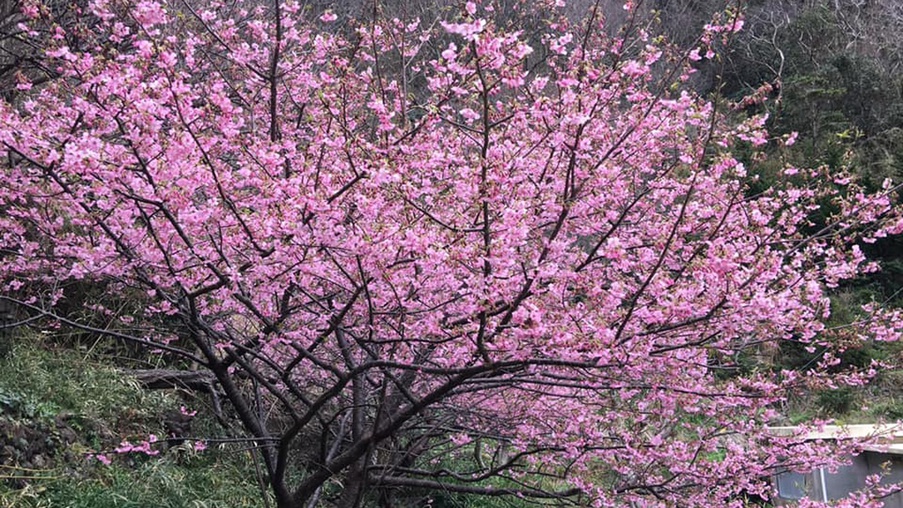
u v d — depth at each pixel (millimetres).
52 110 4227
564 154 4262
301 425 4508
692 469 5363
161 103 3537
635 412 5344
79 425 5680
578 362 3723
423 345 4711
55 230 4598
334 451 5590
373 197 3645
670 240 3607
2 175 4027
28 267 4641
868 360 11914
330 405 6559
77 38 5566
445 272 3791
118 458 5805
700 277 3822
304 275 4012
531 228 4020
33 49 6465
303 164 3910
